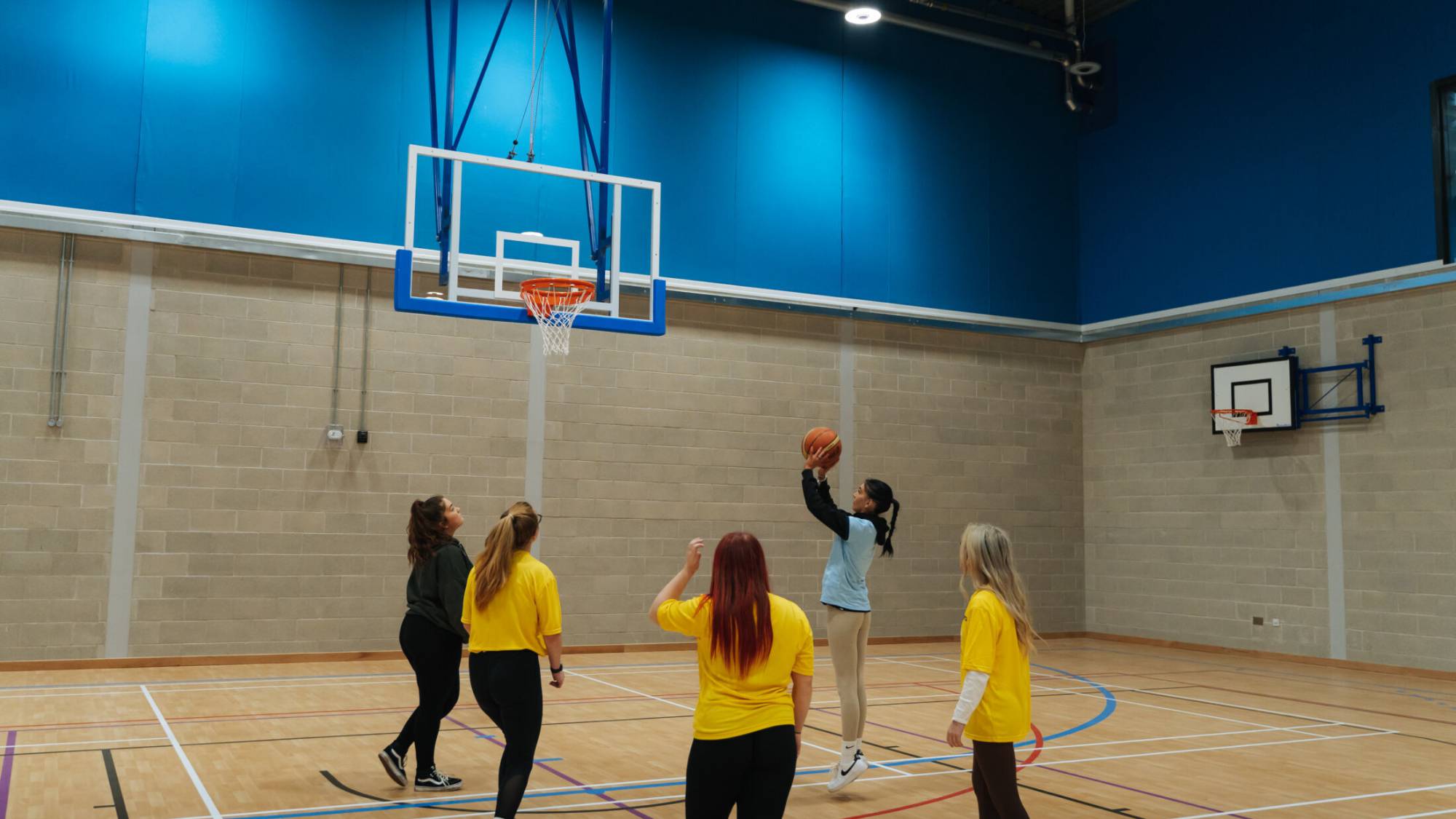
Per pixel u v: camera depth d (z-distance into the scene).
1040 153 17.88
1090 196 17.91
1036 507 17.25
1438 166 13.20
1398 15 13.78
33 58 11.91
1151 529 16.53
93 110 12.12
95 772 6.85
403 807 6.00
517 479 13.73
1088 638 17.20
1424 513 13.08
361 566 12.86
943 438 16.61
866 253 16.27
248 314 12.58
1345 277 14.15
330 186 13.12
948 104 17.19
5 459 11.45
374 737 8.08
